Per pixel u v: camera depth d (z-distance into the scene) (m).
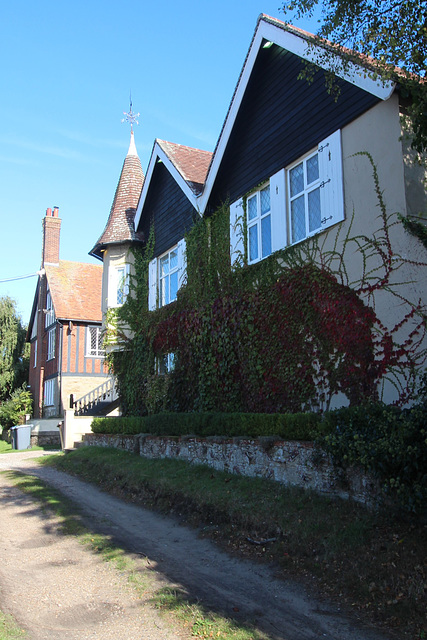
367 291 9.83
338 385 10.17
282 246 12.25
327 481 7.96
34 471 15.40
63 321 32.19
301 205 12.02
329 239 10.84
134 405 18.86
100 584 6.53
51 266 35.81
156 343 17.84
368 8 8.86
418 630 4.96
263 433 9.94
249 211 13.93
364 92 10.27
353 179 10.38
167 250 18.34
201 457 11.38
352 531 6.64
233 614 5.53
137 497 10.94
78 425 20.80
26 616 5.65
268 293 12.35
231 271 14.09
